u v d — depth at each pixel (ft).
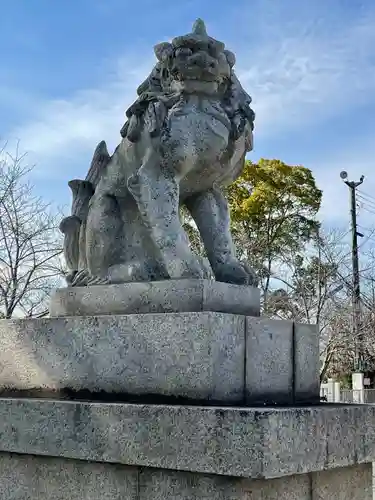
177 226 10.00
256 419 7.17
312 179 77.92
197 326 8.45
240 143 10.56
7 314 45.21
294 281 79.05
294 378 9.71
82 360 9.63
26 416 9.12
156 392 8.71
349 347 66.85
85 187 11.75
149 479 7.98
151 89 10.86
